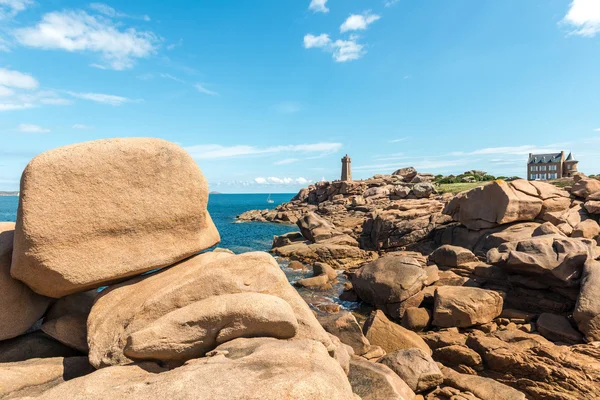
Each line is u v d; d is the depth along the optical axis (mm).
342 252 27391
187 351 5125
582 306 10156
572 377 8141
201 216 6570
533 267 12695
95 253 5602
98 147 5648
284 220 67125
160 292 5672
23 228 5078
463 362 9844
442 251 18031
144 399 3438
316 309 16531
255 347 4723
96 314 5801
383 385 6766
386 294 15016
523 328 11273
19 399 3883
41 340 6359
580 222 18891
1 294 5828
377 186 68062
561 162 79000
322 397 3430
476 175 69500
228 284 5820
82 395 3828
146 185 5980
